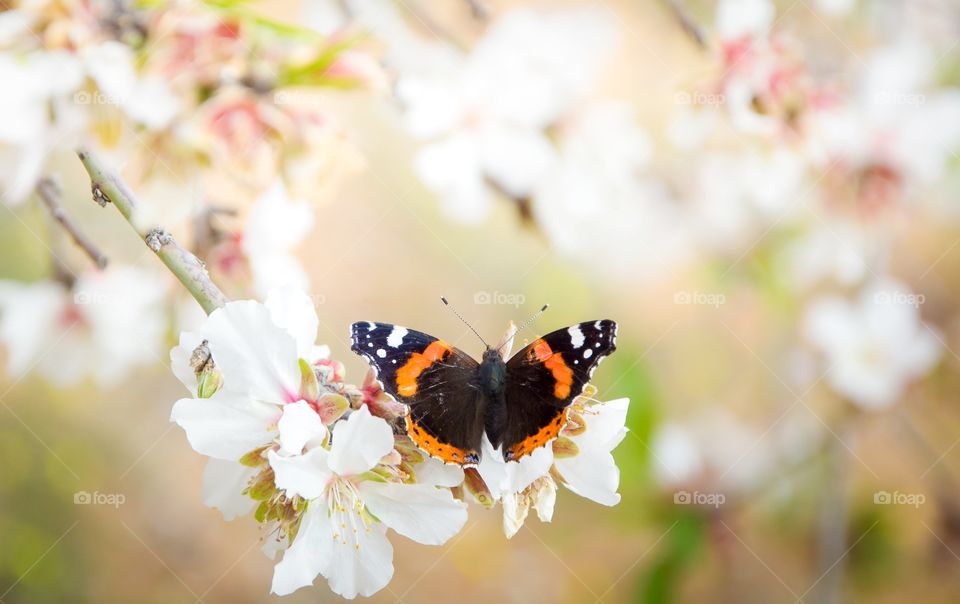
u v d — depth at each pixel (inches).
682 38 25.6
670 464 25.8
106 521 35.3
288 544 18.8
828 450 29.0
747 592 29.7
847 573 31.4
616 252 25.2
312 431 18.2
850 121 23.6
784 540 29.9
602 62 22.0
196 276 18.7
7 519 34.0
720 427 28.9
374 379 18.8
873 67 24.1
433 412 18.6
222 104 19.6
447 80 21.6
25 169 19.4
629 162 22.1
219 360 18.3
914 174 24.0
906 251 31.4
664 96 25.6
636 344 26.1
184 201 19.7
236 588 35.3
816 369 29.6
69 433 35.8
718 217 25.4
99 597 33.7
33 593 33.2
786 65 23.3
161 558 35.0
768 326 29.7
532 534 34.6
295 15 22.3
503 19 21.8
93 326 22.8
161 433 37.1
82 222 24.6
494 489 18.4
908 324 27.1
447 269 33.5
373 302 33.7
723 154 25.0
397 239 33.0
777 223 25.3
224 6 19.6
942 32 26.9
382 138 28.5
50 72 19.2
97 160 19.0
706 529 26.5
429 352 18.9
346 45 19.8
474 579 35.3
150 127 19.5
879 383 27.6
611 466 18.6
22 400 35.4
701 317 29.3
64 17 19.2
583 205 22.0
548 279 25.0
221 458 18.4
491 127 21.7
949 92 24.4
